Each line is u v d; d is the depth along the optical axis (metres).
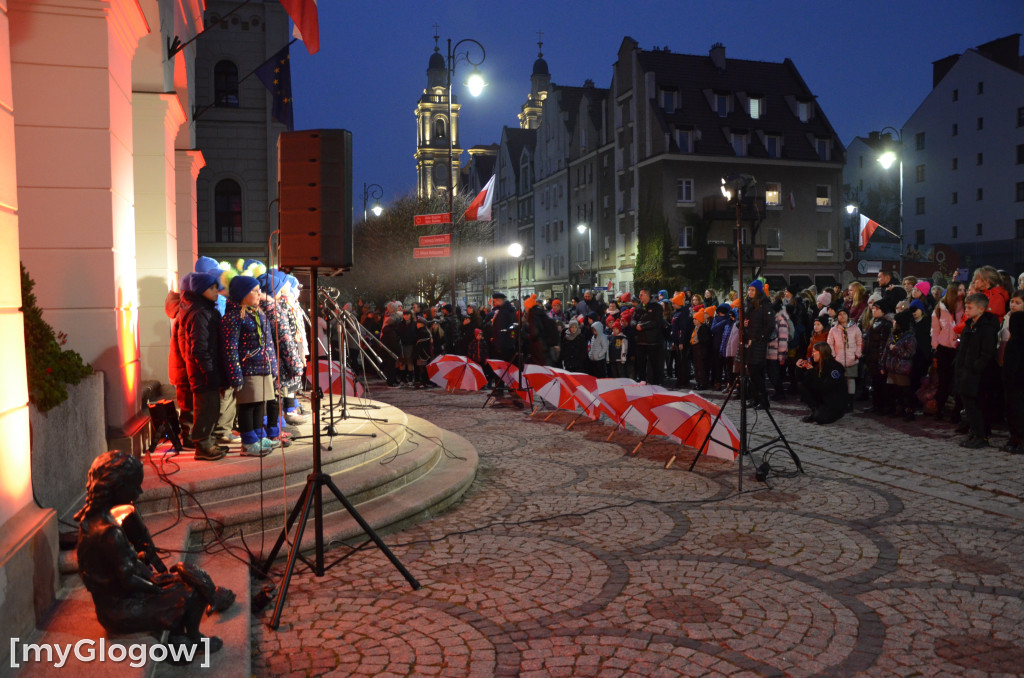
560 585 4.71
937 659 3.71
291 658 3.76
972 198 58.50
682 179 43.81
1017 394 8.05
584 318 16.72
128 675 3.15
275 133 25.20
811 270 46.16
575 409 10.54
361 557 5.25
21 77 5.84
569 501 6.70
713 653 3.79
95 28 5.96
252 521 5.32
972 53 58.16
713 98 45.31
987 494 6.65
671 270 43.66
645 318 14.30
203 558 4.82
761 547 5.38
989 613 4.23
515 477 7.65
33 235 5.90
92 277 6.03
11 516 3.77
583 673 3.59
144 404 7.56
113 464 3.50
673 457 8.15
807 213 46.09
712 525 5.92
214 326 6.01
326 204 4.51
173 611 3.43
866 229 28.73
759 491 6.91
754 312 11.19
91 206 6.01
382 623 4.16
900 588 4.60
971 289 9.62
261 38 25.05
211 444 6.09
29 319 4.71
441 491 6.46
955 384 8.64
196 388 5.96
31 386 4.34
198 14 11.83
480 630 4.07
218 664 3.45
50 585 3.90
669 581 4.76
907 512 6.18
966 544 5.38
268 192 25.31
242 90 25.03
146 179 9.01
